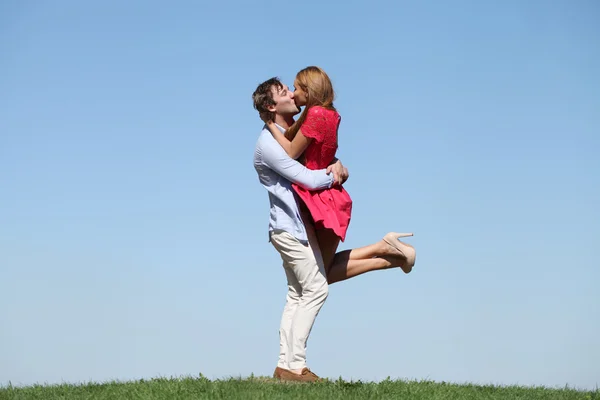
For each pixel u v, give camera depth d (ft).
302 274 21.93
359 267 23.08
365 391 20.20
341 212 22.04
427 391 21.18
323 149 21.80
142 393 20.01
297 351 21.97
